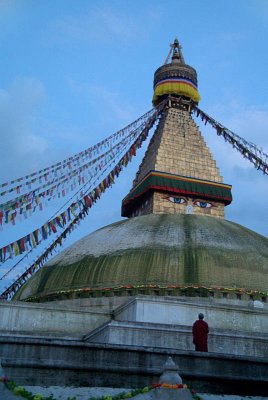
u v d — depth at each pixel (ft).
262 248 87.25
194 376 46.88
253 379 48.67
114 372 46.16
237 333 58.65
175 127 118.83
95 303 78.23
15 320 67.87
